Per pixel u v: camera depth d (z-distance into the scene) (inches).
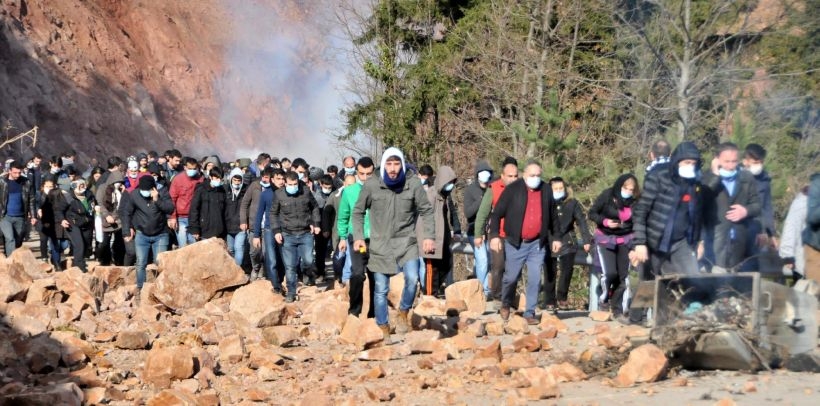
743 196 421.1
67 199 782.5
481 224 553.9
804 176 751.1
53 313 504.1
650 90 903.7
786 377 338.6
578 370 355.6
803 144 816.3
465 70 1190.3
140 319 544.7
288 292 647.8
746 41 911.0
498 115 1082.1
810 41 913.5
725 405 282.5
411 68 1289.4
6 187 826.2
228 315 530.3
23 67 2066.9
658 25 892.6
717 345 344.5
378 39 1359.5
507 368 378.0
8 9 2194.9
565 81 1020.5
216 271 590.6
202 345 458.6
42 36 2231.8
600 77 1019.3
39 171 1023.6
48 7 2310.5
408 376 378.9
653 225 406.9
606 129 986.7
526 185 486.6
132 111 2332.7
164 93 2576.3
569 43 1033.5
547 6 1041.5
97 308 564.1
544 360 398.0
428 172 610.9
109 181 791.7
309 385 369.1
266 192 669.9
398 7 1343.5
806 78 901.2
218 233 699.4
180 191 708.0
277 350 437.7
